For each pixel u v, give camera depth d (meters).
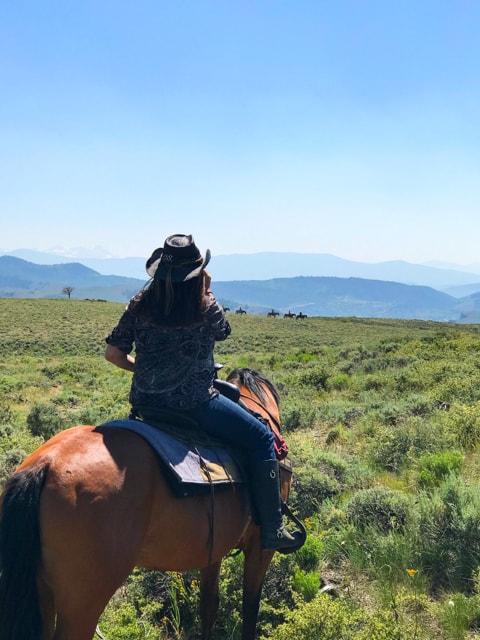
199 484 3.17
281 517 3.66
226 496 3.43
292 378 19.09
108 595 2.76
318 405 14.19
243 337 56.50
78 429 3.16
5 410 16.25
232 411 3.50
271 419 4.45
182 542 3.15
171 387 3.31
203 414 3.41
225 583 4.82
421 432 9.32
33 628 2.55
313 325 73.25
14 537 2.62
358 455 9.47
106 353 3.45
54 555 2.67
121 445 3.03
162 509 3.04
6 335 57.16
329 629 4.10
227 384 3.77
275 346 50.06
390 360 21.14
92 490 2.76
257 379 4.75
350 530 5.92
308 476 7.31
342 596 4.95
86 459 2.85
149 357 3.32
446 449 8.82
